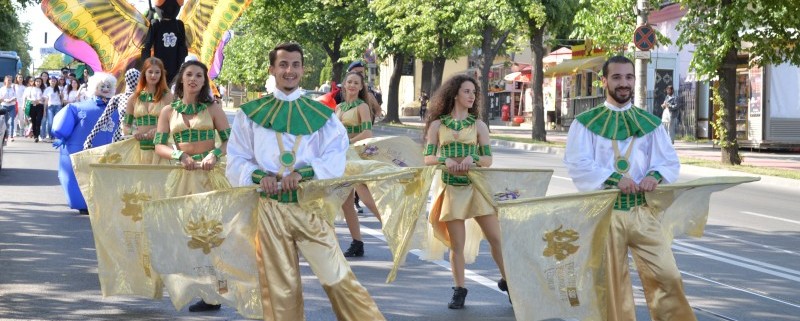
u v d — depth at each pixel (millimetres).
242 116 5887
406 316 7352
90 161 9641
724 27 22781
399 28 42344
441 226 7887
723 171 22094
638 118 6129
